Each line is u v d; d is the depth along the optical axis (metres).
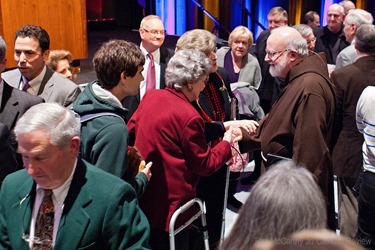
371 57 3.11
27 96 2.59
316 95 2.50
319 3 9.63
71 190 1.67
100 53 2.19
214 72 3.19
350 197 3.29
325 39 5.47
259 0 10.31
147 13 11.28
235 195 4.27
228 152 2.58
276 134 2.63
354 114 3.16
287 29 2.66
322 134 2.50
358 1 9.05
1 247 1.76
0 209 1.77
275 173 1.05
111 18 12.10
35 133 1.57
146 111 2.46
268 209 0.99
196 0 10.06
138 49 2.25
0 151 2.11
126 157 2.07
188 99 2.49
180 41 3.05
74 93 2.97
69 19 4.55
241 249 0.99
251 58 4.59
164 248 2.53
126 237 1.66
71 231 1.64
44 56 2.93
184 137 2.37
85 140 2.08
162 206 2.45
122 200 1.68
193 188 2.55
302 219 0.97
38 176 1.62
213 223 3.18
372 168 2.70
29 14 4.21
